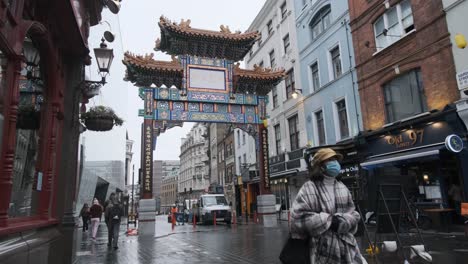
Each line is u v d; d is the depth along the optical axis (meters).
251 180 30.48
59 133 7.37
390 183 7.43
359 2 18.06
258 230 17.80
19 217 5.22
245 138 34.72
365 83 17.50
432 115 13.20
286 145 25.44
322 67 21.38
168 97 18.62
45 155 6.45
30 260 4.55
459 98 12.56
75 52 7.82
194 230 19.94
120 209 12.23
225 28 19.88
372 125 16.94
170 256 9.92
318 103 21.62
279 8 27.20
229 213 25.50
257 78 20.14
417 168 14.66
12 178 4.66
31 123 5.87
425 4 14.10
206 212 24.98
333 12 20.31
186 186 101.50
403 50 15.23
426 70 14.02
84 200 18.94
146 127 18.09
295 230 3.00
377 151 16.25
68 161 7.58
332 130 20.17
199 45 19.45
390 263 7.41
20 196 5.30
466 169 12.12
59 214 7.32
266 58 29.41
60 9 6.07
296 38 24.52
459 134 12.35
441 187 13.48
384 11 16.34
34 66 5.98
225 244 12.50
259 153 20.09
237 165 37.09
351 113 18.53
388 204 7.39
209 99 19.27
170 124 18.53
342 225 2.87
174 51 19.48
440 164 13.64
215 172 50.44
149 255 10.18
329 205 3.00
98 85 9.12
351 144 17.50
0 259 3.50
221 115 19.58
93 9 8.48
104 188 29.92
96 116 8.45
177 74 18.83
